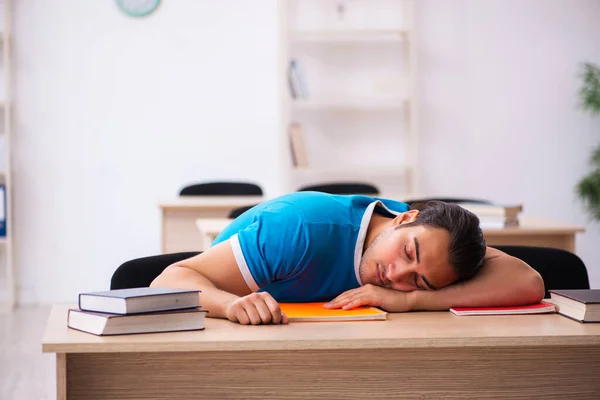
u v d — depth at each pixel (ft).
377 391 4.81
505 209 10.64
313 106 18.86
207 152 18.60
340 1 18.85
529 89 19.53
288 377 4.75
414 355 4.83
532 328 4.90
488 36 19.38
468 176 19.51
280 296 5.90
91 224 18.22
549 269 7.06
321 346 4.50
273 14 18.62
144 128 18.34
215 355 4.70
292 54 18.88
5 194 17.19
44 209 18.02
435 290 5.64
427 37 19.22
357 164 19.16
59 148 18.02
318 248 5.54
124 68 18.22
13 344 13.71
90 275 18.25
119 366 4.62
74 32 17.98
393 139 19.20
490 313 5.43
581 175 19.75
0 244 17.74
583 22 19.57
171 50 18.37
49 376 11.50
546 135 19.62
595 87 18.58
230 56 18.56
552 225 11.03
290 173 18.30
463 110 19.42
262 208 5.77
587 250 19.84
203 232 10.01
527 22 19.44
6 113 17.21
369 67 19.04
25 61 17.80
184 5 18.37
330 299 5.96
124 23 18.16
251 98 18.66
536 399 4.94
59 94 17.98
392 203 6.11
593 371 4.99
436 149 19.38
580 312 5.17
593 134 19.74
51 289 18.12
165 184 18.47
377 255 5.57
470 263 5.52
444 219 5.52
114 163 18.26
